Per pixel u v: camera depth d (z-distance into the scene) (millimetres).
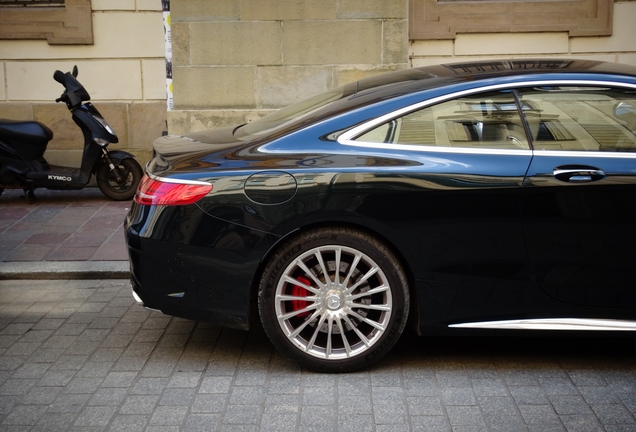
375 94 4172
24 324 4785
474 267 3855
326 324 3965
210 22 7961
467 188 3795
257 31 7973
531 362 4121
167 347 4391
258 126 4453
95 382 3914
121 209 7578
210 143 4277
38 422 3473
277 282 3877
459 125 3957
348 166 3840
